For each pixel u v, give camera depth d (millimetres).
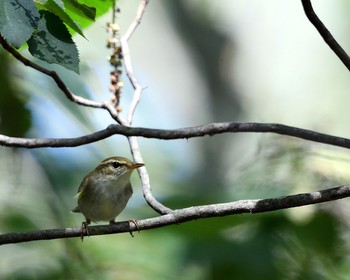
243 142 17234
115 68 8141
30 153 12875
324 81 17969
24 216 12781
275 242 11031
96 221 9086
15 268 12438
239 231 11297
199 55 18906
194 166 17578
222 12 18875
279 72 18266
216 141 17547
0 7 5305
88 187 8883
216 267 10922
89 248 12734
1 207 12773
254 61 18562
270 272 10758
